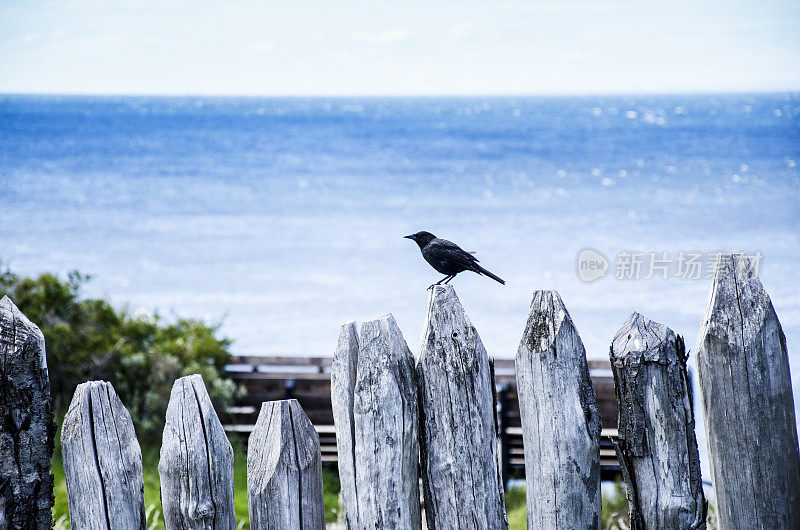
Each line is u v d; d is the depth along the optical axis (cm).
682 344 323
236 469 912
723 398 325
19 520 313
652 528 321
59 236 4519
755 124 11888
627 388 322
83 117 14638
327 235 4600
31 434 314
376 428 323
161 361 1060
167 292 3162
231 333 2522
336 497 840
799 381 1148
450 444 322
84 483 321
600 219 5034
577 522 322
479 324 2475
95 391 327
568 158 8338
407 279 3312
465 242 4253
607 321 2398
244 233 4697
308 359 1175
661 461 319
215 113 17075
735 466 325
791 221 4716
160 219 5197
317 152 9262
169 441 327
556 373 322
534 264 3528
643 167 7512
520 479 965
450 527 324
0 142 9712
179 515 327
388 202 5959
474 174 7344
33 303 1071
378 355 326
